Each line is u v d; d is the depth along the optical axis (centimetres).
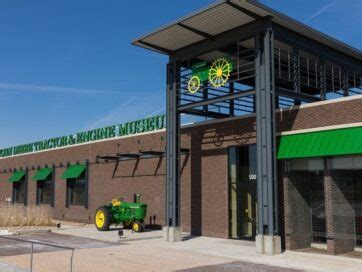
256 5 1612
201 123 2241
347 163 1587
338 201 1603
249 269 1312
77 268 1322
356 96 1577
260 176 1647
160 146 2502
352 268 1330
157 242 1925
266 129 1647
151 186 2527
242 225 2016
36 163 3834
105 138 2980
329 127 1622
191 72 1997
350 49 2019
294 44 1825
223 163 2108
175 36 1916
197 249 1717
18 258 1494
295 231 1730
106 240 2000
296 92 1809
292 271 1282
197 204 2212
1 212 2658
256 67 1716
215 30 1850
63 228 2548
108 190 2877
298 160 1753
